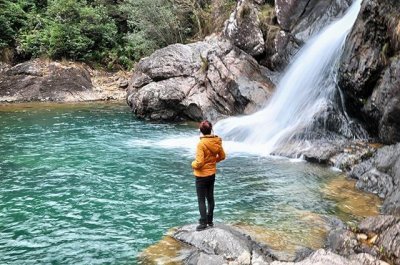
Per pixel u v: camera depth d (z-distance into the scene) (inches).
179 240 305.7
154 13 1190.3
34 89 1111.0
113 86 1208.2
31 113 904.9
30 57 1240.8
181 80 844.6
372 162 446.6
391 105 476.1
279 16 791.1
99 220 351.6
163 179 459.8
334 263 249.4
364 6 532.7
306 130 577.0
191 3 1197.1
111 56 1298.0
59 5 1262.3
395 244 267.9
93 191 421.1
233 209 369.7
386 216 308.0
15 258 288.7
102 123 798.5
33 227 338.0
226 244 280.8
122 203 389.4
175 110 828.0
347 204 378.9
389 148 442.9
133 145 619.2
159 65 873.5
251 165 510.3
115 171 488.1
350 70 545.3
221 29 1060.5
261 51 789.9
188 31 1221.7
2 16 1221.1
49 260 286.2
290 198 397.1
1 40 1218.0
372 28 519.8
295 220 343.9
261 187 429.4
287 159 538.6
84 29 1279.5
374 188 407.2
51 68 1150.3
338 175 466.6
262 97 731.4
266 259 273.1
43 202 391.5
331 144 539.2
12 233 327.3
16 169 492.7
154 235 321.7
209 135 297.6
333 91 604.1
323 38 697.0
